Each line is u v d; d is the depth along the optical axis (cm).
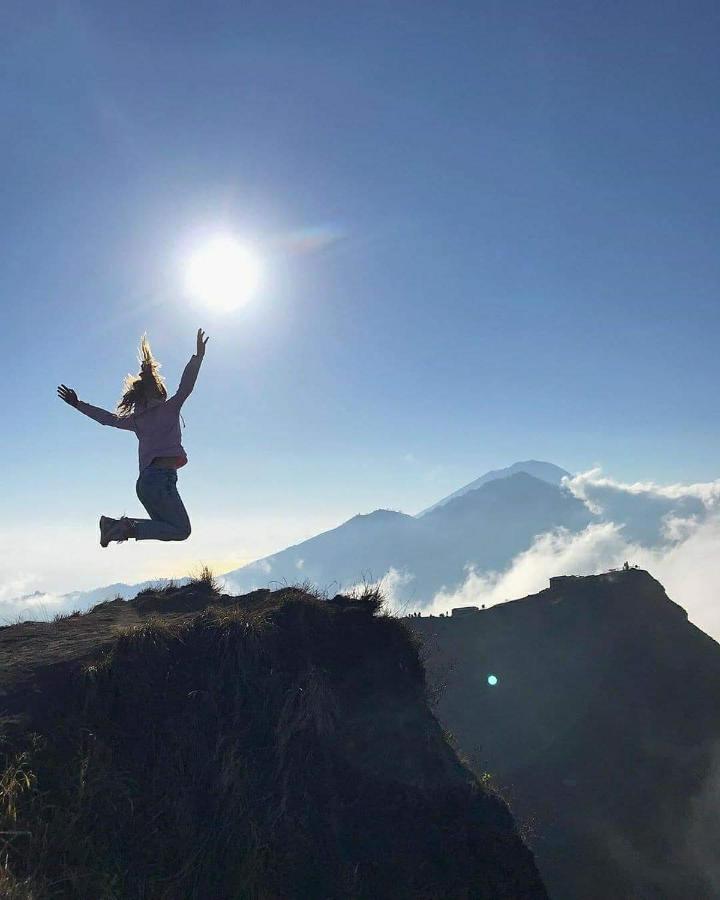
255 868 537
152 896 497
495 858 612
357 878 566
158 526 704
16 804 497
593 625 4762
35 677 629
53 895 452
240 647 692
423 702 770
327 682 696
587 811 3312
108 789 548
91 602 1037
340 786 629
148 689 646
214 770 606
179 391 716
